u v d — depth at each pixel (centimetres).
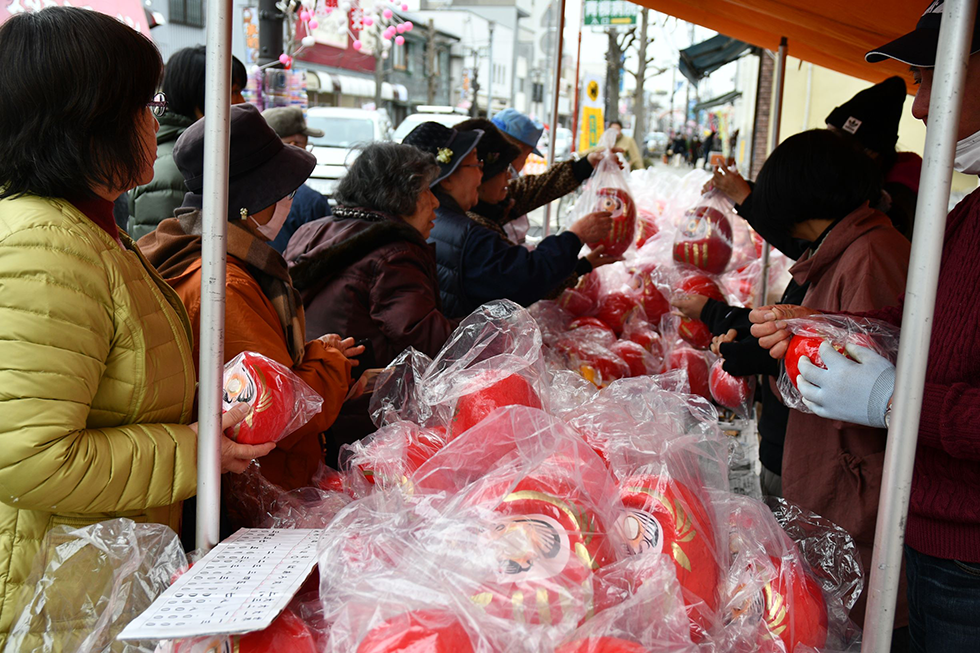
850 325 140
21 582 104
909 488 96
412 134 255
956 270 114
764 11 250
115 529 104
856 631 118
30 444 93
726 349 197
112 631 98
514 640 80
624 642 82
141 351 107
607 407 128
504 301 146
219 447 109
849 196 179
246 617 83
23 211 100
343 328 197
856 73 326
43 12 102
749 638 101
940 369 113
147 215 270
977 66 115
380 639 78
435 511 98
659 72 1499
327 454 190
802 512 139
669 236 300
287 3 539
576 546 87
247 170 153
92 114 101
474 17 2764
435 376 139
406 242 204
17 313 94
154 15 455
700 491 111
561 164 330
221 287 105
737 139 1252
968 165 120
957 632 121
